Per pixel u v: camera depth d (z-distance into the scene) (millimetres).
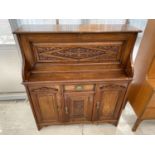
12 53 1875
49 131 1838
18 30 1209
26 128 1874
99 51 1431
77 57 1449
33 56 1385
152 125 1942
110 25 1453
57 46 1354
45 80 1349
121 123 1955
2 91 2209
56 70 1455
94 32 1229
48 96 1473
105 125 1930
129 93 1950
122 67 1516
